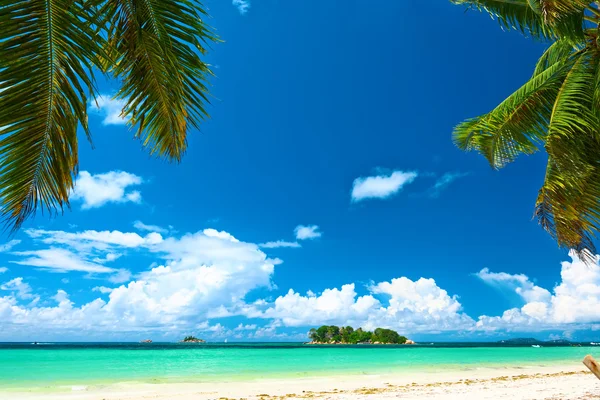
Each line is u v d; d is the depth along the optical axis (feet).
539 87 27.96
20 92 8.94
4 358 110.22
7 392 47.32
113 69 12.17
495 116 29.48
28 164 9.04
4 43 8.79
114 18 11.74
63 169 9.48
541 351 181.47
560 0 20.77
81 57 9.68
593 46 27.14
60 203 9.37
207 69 12.66
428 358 118.21
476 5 30.27
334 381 58.18
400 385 51.24
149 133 12.70
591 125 24.86
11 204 8.76
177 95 12.25
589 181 25.66
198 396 43.42
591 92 25.57
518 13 29.35
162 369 79.05
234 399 39.68
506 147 29.89
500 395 37.47
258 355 140.05
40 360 104.01
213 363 96.73
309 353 159.33
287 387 51.01
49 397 42.93
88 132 9.73
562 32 25.32
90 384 55.16
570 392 37.22
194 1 12.31
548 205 25.85
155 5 12.01
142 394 45.37
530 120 28.78
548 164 25.86
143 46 12.10
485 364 91.66
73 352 156.35
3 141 8.75
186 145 13.03
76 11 9.74
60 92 9.42
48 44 9.30
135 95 12.38
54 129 9.37
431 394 39.73
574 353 155.43
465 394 39.14
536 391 39.58
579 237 25.44
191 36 12.41
